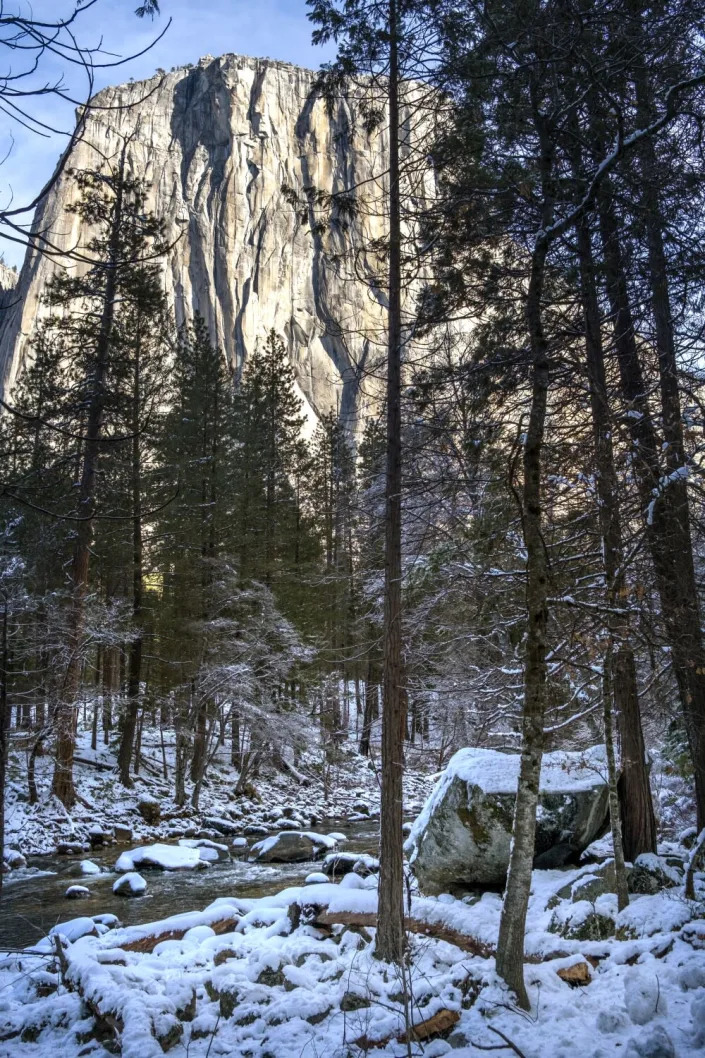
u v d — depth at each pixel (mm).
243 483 30812
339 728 28359
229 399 30750
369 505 13805
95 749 26531
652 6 9039
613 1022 5727
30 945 10297
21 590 18719
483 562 12305
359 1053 5668
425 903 8742
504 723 15539
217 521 28703
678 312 11352
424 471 11961
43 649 19906
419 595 14031
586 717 12031
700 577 11273
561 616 10547
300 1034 6059
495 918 8148
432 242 10383
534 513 6660
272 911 9641
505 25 9102
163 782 25922
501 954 6395
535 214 10844
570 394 11516
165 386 25188
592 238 11438
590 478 10273
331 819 26344
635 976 6090
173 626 26297
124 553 25266
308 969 7414
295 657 27641
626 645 9680
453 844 10047
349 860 14359
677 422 10250
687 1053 5137
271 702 26750
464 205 10273
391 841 7699
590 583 10742
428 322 10852
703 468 9680
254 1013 6445
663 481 9195
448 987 6562
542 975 6797
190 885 14625
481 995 6234
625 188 10094
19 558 19547
